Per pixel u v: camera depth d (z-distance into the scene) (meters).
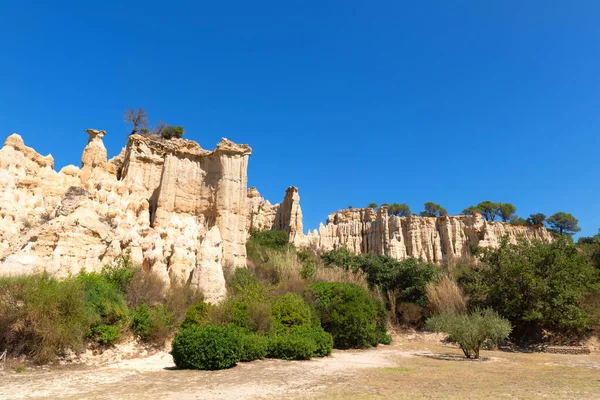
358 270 40.06
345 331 26.77
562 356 25.48
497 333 22.33
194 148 42.19
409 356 23.34
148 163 41.00
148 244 29.50
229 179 40.03
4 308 16.70
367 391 12.20
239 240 39.25
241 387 12.70
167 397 11.10
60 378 14.46
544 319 29.86
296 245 65.94
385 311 31.45
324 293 28.77
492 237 73.00
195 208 39.91
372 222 84.31
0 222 25.86
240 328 20.88
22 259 22.73
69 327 17.64
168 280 26.50
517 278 31.55
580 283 31.41
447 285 36.62
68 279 20.05
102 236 27.14
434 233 77.12
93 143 37.81
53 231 25.34
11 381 13.88
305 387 12.78
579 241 75.56
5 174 28.80
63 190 33.03
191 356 16.53
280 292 29.81
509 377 15.68
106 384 13.29
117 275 23.03
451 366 19.02
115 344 19.70
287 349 19.84
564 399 11.20
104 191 33.03
